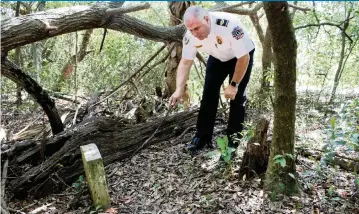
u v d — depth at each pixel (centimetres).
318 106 493
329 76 587
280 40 234
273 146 271
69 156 339
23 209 295
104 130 376
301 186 279
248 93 581
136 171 343
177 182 313
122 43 690
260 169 300
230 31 293
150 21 821
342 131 310
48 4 702
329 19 567
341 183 282
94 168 274
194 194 291
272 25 229
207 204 272
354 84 579
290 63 242
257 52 862
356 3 496
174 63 557
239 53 293
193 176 317
